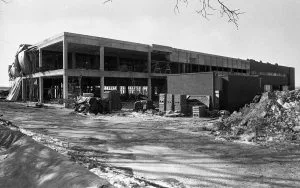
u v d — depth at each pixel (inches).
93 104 1074.7
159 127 690.8
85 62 2182.6
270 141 483.2
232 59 2436.0
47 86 2143.2
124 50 1838.1
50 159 231.8
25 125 703.1
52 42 1544.0
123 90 2706.7
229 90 1112.8
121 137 540.7
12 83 2361.0
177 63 2178.9
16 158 260.2
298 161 350.9
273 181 273.6
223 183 267.6
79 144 459.2
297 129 527.2
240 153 397.1
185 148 434.9
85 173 189.8
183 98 1024.2
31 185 207.8
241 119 633.6
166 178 281.6
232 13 226.4
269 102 621.3
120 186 210.1
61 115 1001.5
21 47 1982.0
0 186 224.1
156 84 2335.1
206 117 969.5
